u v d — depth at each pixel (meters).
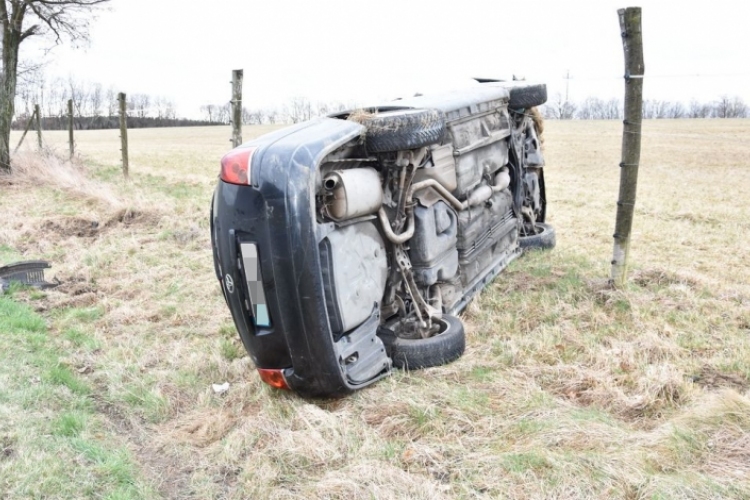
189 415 5.17
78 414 5.01
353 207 5.03
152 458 4.58
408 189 5.68
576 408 4.74
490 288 7.57
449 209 6.43
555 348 5.87
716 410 4.38
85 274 9.09
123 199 13.66
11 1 19.03
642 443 4.15
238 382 5.63
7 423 4.77
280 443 4.50
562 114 98.62
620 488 3.72
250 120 83.12
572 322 6.53
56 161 18.52
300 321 4.77
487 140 7.40
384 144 5.33
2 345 6.32
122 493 4.02
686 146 44.12
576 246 9.87
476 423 4.61
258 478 4.18
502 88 8.26
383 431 4.63
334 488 3.97
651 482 3.71
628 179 7.14
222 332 6.82
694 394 4.83
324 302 4.79
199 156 34.47
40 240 11.01
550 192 18.47
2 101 18.22
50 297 8.20
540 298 7.21
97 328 7.09
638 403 4.74
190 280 8.71
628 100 7.04
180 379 5.71
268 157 4.74
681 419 4.40
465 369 5.48
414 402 4.86
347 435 4.57
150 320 7.34
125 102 18.14
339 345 5.01
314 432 4.56
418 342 5.58
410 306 5.97
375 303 5.41
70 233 11.62
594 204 15.39
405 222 5.82
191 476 4.33
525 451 4.15
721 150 40.75
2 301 7.64
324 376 4.91
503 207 8.09
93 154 35.03
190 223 11.84
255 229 4.75
